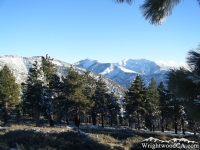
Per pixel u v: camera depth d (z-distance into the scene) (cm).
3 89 4369
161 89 4450
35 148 1047
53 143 1179
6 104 4622
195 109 255
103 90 5350
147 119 5372
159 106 4753
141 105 4731
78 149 1204
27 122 4941
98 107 5266
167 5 386
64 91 4197
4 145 1089
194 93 266
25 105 4184
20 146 1006
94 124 5722
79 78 4344
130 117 5225
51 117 4250
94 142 1413
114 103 5659
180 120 4450
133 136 2266
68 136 1429
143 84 4928
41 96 4003
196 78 241
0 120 5094
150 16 404
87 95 4681
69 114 4422
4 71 4559
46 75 4459
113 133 2467
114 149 1420
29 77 4147
